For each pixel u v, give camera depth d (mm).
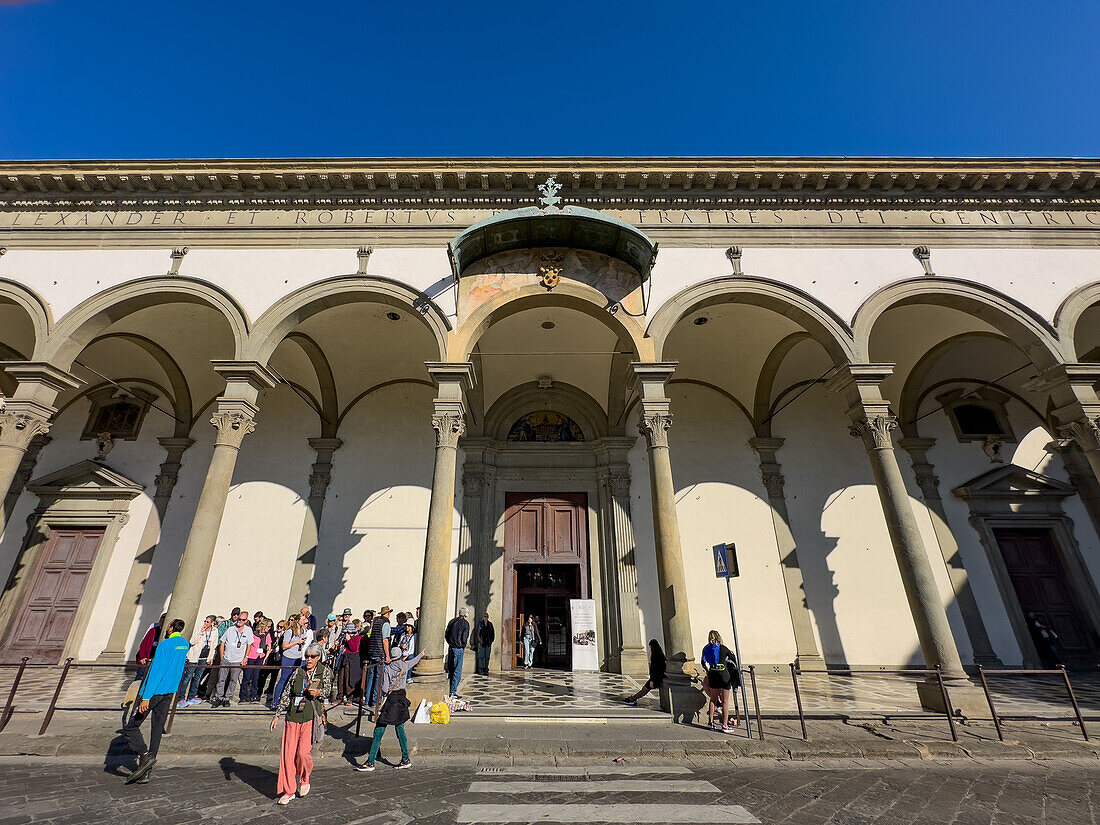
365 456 14672
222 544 13719
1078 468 14312
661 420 9578
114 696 9094
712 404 15398
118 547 13547
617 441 14828
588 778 5516
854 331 10164
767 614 13273
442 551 8703
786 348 13180
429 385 15391
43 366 9797
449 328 10227
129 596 13023
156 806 4562
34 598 13070
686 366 14859
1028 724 7359
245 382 9891
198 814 4375
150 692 5484
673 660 8070
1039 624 13055
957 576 13383
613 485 14445
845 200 11492
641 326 10305
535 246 10922
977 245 11094
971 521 14055
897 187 11625
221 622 11336
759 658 12844
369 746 6398
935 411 15203
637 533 14062
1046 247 11078
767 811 4520
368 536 13844
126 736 5496
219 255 10977
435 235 11109
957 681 7871
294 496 14258
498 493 14750
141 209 11500
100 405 15141
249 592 13281
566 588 14453
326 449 14609
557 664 14039
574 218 10031
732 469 14695
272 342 10352
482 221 9922
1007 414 15211
